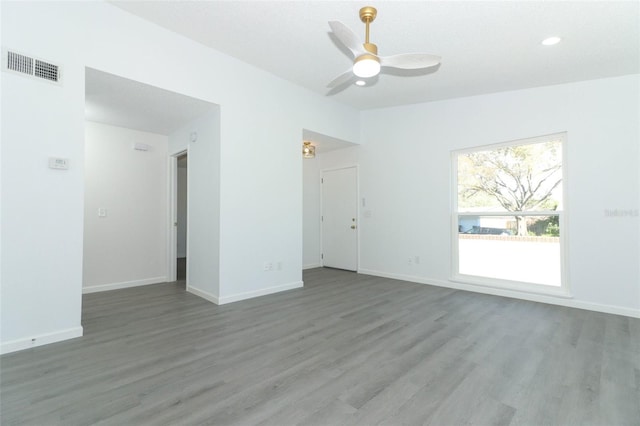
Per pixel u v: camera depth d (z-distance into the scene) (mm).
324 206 6281
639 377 2012
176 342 2551
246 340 2598
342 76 2896
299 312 3344
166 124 4336
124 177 4484
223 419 1586
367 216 5516
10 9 2314
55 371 2059
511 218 4051
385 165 5258
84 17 2656
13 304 2344
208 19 2922
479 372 2076
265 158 4059
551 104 3705
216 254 3666
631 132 3238
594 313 3320
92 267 4195
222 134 3619
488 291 4145
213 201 3725
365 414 1634
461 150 4457
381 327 2902
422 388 1883
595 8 2326
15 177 2332
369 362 2215
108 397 1771
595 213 3426
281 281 4258
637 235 3203
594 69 3238
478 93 4191
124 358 2260
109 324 2959
